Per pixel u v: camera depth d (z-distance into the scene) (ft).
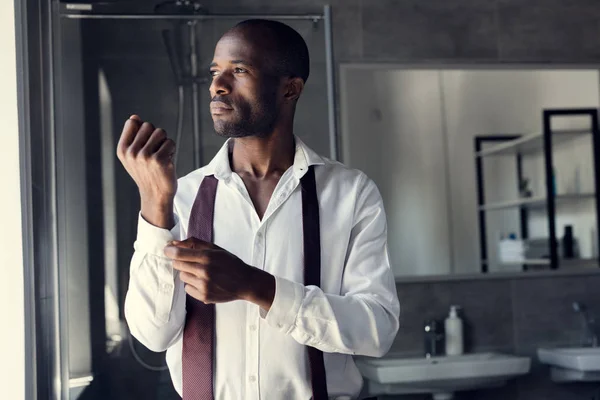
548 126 10.19
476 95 10.12
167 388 6.78
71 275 6.78
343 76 9.92
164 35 6.90
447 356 9.64
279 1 9.32
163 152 3.18
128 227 6.89
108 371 6.73
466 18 10.19
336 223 3.82
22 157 5.55
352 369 3.84
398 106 9.97
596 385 9.66
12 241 5.50
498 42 10.22
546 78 10.27
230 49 3.62
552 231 10.13
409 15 10.09
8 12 5.56
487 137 10.09
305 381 3.62
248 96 3.61
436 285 9.96
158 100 6.88
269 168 3.89
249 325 3.60
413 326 9.87
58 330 6.42
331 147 6.78
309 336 3.39
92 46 6.84
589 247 10.20
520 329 10.07
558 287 10.16
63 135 6.81
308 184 3.86
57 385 6.32
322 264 3.76
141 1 6.89
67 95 6.79
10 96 5.54
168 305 3.42
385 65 9.99
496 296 10.05
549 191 10.14
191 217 3.80
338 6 9.97
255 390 3.59
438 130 10.02
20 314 5.49
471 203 10.03
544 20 10.33
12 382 5.48
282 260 3.71
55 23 6.77
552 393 9.73
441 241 9.96
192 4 6.93
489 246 10.04
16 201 5.52
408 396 9.16
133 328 3.54
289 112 3.93
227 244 3.75
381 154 9.91
